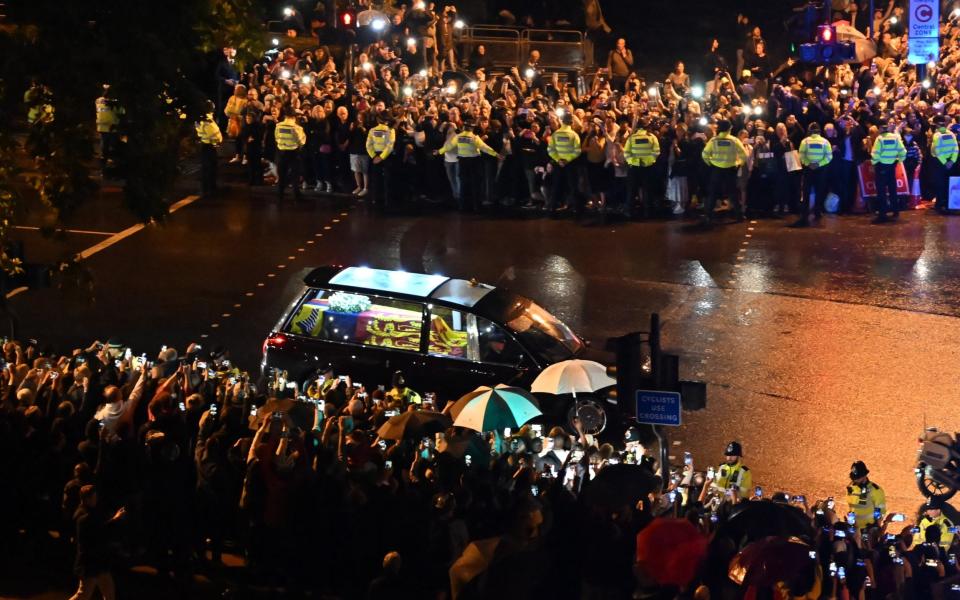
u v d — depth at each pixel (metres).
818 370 23.39
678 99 39.41
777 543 12.41
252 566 15.85
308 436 15.66
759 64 45.62
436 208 34.12
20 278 18.67
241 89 36.34
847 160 32.66
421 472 15.18
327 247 30.70
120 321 25.88
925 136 33.62
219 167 37.50
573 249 30.55
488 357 21.16
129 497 14.88
